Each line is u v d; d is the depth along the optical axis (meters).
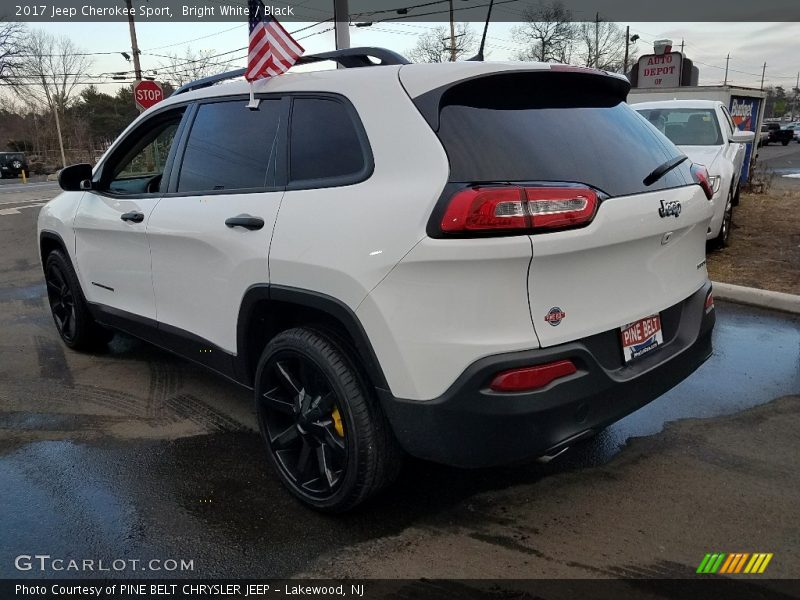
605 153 2.68
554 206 2.29
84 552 2.68
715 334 5.16
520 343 2.30
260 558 2.62
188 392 4.30
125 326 4.27
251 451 3.50
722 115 8.72
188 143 3.61
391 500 3.00
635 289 2.67
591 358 2.43
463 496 3.02
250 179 3.15
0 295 7.11
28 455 3.48
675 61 16.73
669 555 2.58
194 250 3.37
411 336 2.38
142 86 16.12
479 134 2.46
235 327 3.20
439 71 2.57
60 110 68.06
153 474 3.27
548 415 2.34
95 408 4.07
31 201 18.38
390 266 2.39
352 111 2.73
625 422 3.74
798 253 7.72
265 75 3.15
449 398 2.35
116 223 4.00
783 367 4.48
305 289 2.71
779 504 2.91
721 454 3.36
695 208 2.96
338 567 2.56
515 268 2.27
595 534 2.72
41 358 5.01
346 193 2.64
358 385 2.63
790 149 43.50
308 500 2.90
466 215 2.23
